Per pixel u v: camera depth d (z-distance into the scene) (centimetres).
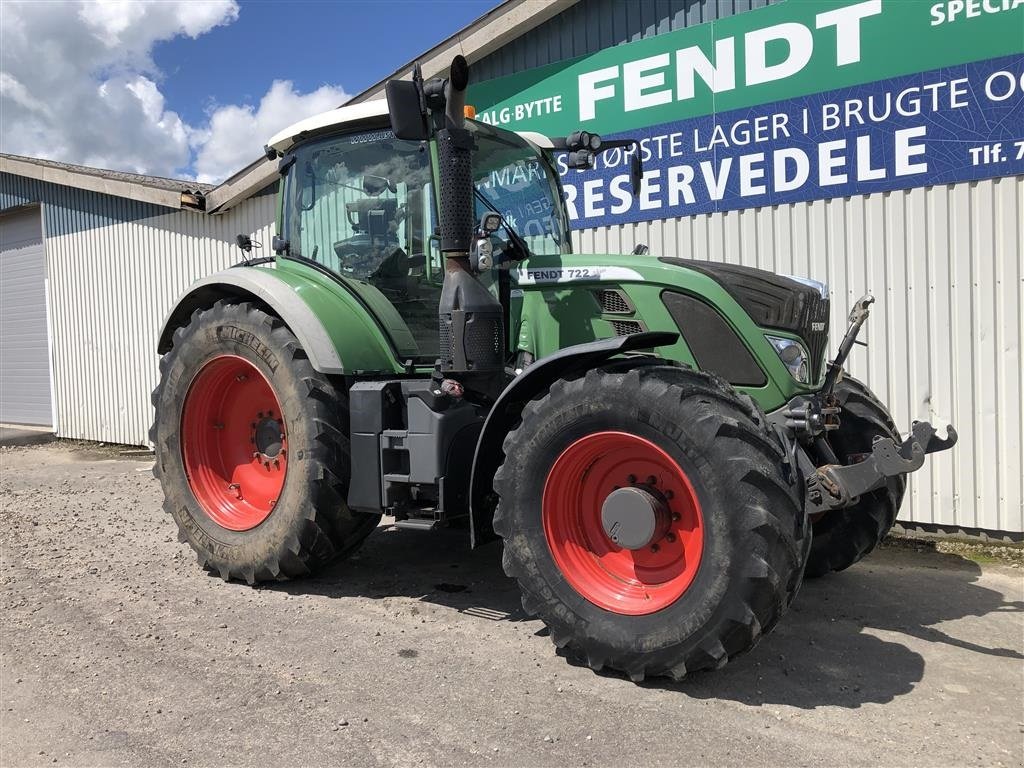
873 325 535
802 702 286
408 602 397
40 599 400
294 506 398
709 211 593
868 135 527
